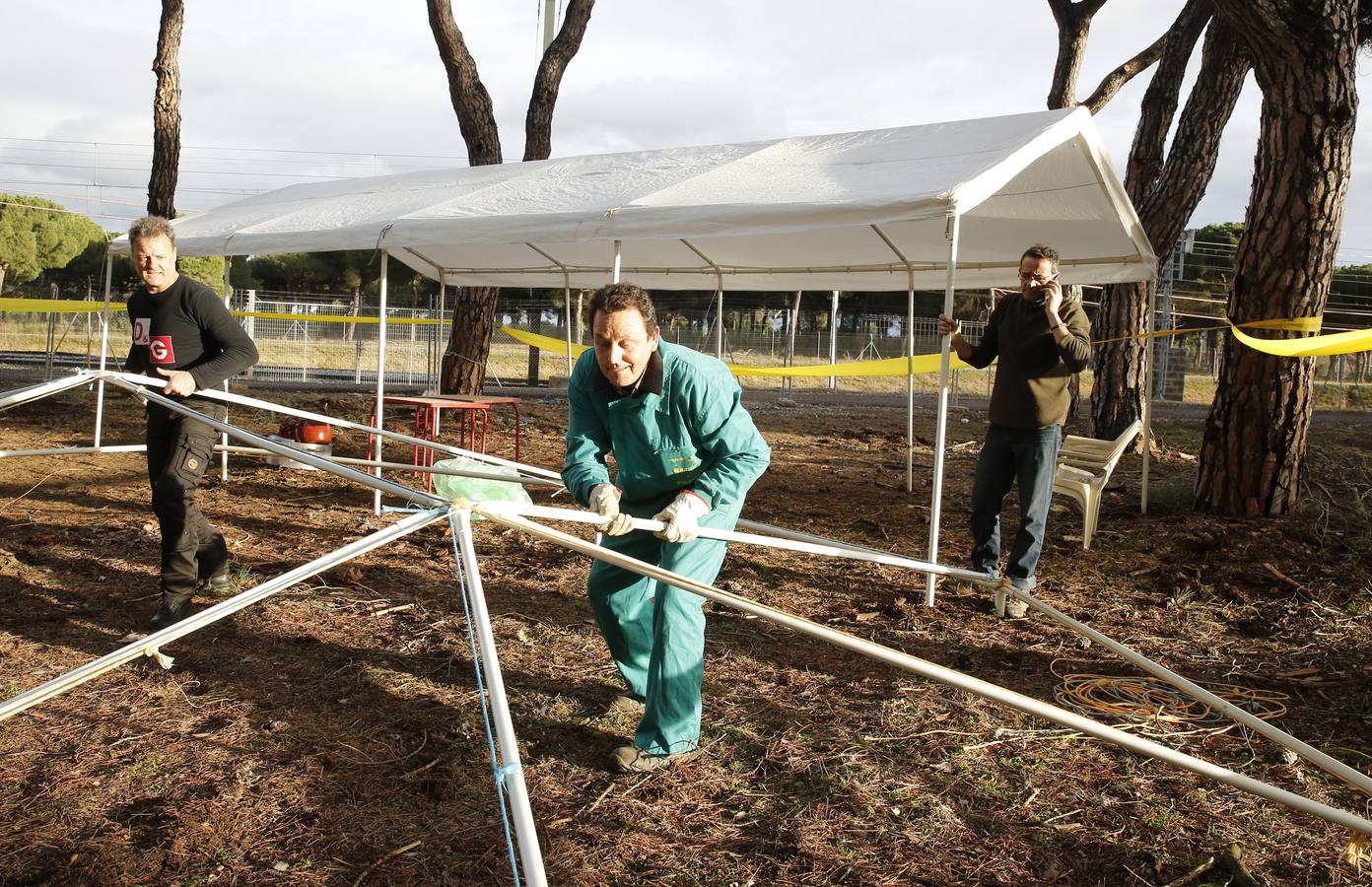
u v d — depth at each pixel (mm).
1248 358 7273
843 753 3545
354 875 2691
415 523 2635
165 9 12305
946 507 8570
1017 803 3219
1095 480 6898
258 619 4785
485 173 8938
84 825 2908
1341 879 2793
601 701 3955
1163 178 11797
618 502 3412
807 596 5578
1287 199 7004
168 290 4656
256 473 8867
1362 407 24875
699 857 2848
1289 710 4078
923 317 33000
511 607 5145
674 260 9773
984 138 6109
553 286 11406
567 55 13078
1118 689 4262
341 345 30266
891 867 2826
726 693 4086
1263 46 6910
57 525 6598
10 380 16344
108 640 4473
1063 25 12109
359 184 9898
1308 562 6176
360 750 3443
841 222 5375
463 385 13352
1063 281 8438
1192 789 3332
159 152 12539
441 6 12133
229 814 2979
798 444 13141
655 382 3283
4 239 32906
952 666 4508
